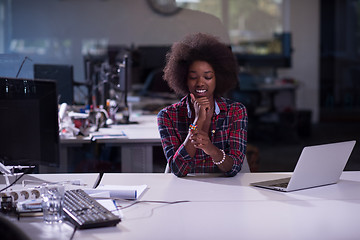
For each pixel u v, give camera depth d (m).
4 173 2.17
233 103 2.31
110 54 4.36
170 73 2.32
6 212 1.76
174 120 2.29
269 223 1.60
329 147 1.98
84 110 3.47
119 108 4.34
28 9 7.60
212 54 2.26
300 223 1.60
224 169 2.18
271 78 8.06
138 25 7.35
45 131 1.90
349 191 1.97
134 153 3.22
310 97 8.52
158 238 1.48
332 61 8.50
